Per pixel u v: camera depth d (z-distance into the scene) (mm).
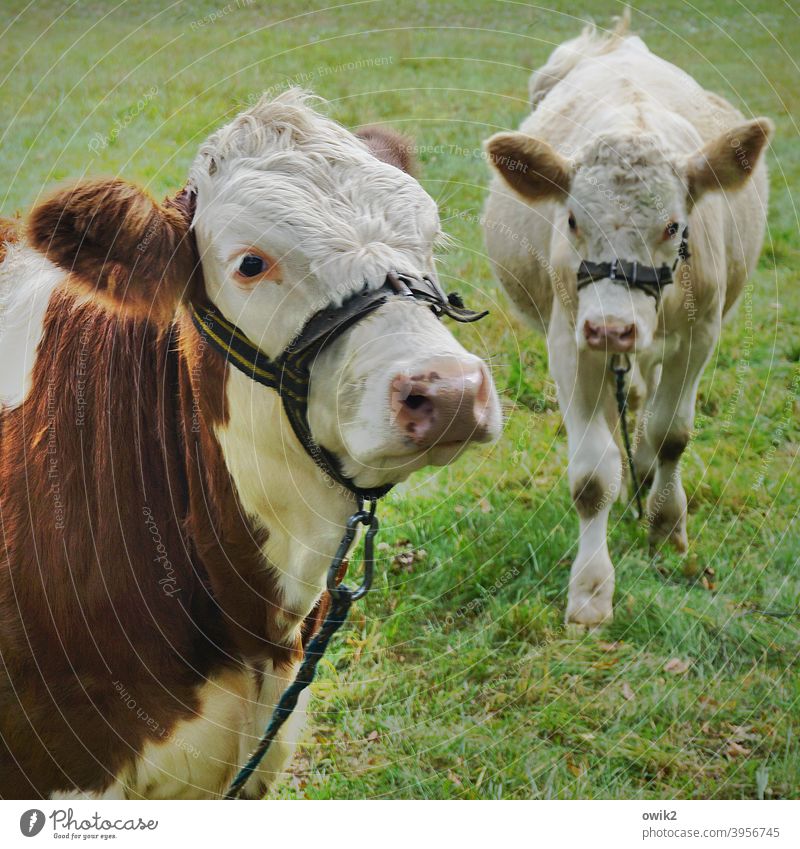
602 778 3688
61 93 8570
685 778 3688
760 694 4047
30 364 2791
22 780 2670
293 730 2965
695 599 4496
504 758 3752
